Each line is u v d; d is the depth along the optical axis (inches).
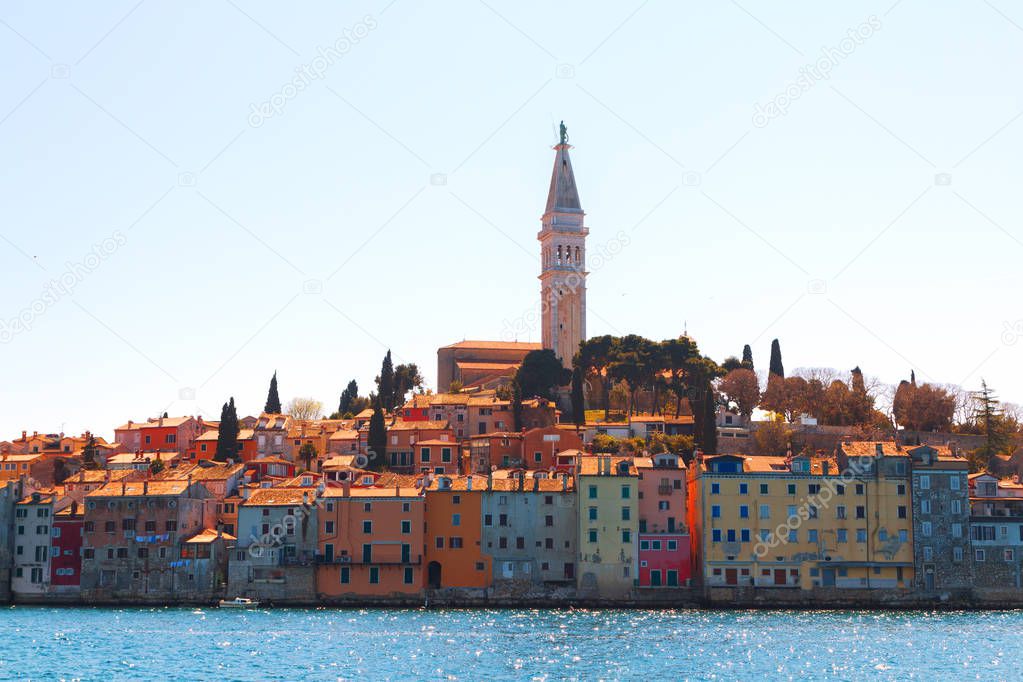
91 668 5374.0
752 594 7864.2
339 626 6791.3
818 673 5329.7
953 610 7824.8
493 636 6368.1
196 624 6875.0
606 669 5398.6
